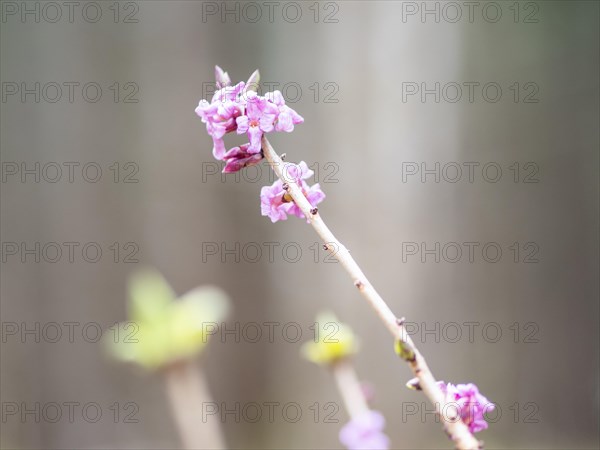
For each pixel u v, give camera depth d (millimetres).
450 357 2145
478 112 2236
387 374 2014
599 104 2398
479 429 607
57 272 2207
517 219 2307
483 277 2230
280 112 629
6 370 2180
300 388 2229
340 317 2113
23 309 2197
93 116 2213
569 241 2381
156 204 2246
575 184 2387
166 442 2170
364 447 759
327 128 2090
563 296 2377
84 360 2195
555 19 2389
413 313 2084
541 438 2283
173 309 928
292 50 2146
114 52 2217
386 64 2053
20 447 2162
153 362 938
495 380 2264
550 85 2381
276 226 2256
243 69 2207
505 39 2311
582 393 2346
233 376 2275
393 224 2057
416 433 1986
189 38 2229
